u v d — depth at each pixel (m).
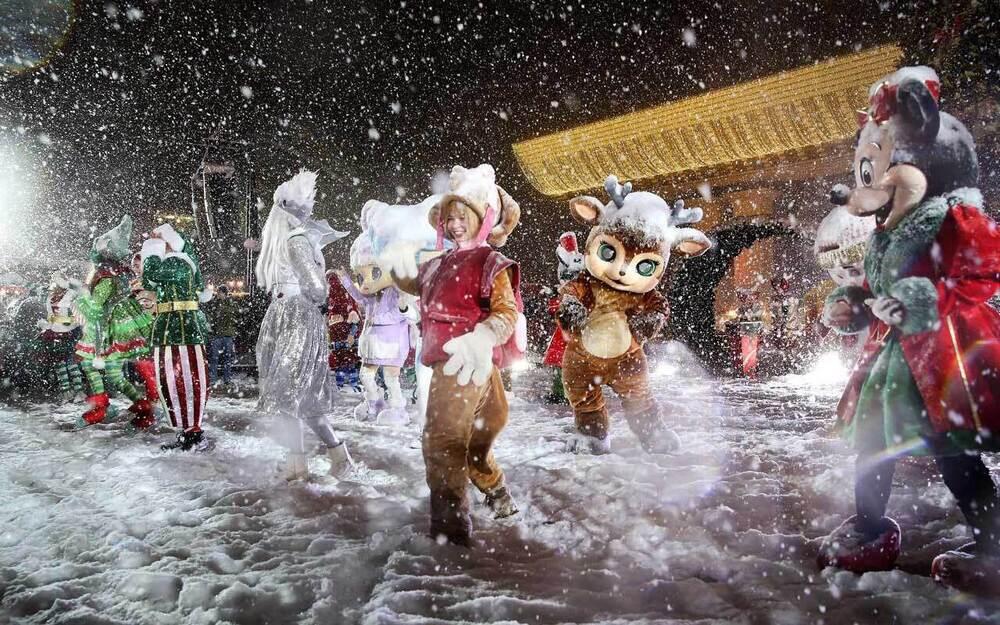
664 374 14.74
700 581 3.01
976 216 2.91
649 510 4.18
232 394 12.14
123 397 11.31
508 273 3.94
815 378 13.55
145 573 3.15
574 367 5.71
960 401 2.77
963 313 2.87
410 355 8.89
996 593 2.81
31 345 13.14
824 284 14.88
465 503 3.73
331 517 4.08
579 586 3.11
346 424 8.21
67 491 5.00
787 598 2.89
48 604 2.99
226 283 21.62
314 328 5.16
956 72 11.94
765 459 5.57
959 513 3.91
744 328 14.27
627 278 5.33
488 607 2.81
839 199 3.18
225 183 23.22
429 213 4.30
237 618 2.78
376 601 2.88
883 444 3.05
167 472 5.50
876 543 3.13
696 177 18.41
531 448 6.28
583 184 21.05
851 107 16.12
